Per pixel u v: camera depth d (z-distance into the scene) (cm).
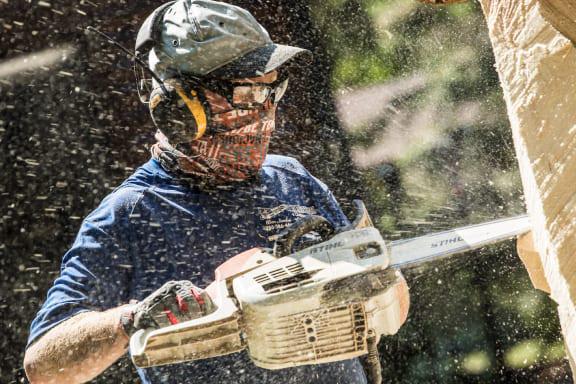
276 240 333
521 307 706
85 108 896
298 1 802
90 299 353
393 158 750
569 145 193
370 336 306
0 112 886
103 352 321
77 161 895
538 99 202
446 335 727
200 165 379
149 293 364
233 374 352
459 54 740
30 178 891
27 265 877
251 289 297
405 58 758
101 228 366
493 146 727
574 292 198
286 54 372
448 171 732
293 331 294
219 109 374
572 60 191
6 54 881
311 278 296
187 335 290
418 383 714
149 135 905
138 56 383
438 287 735
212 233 374
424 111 748
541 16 187
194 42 364
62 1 879
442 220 719
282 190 406
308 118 784
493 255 722
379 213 744
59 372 330
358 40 774
